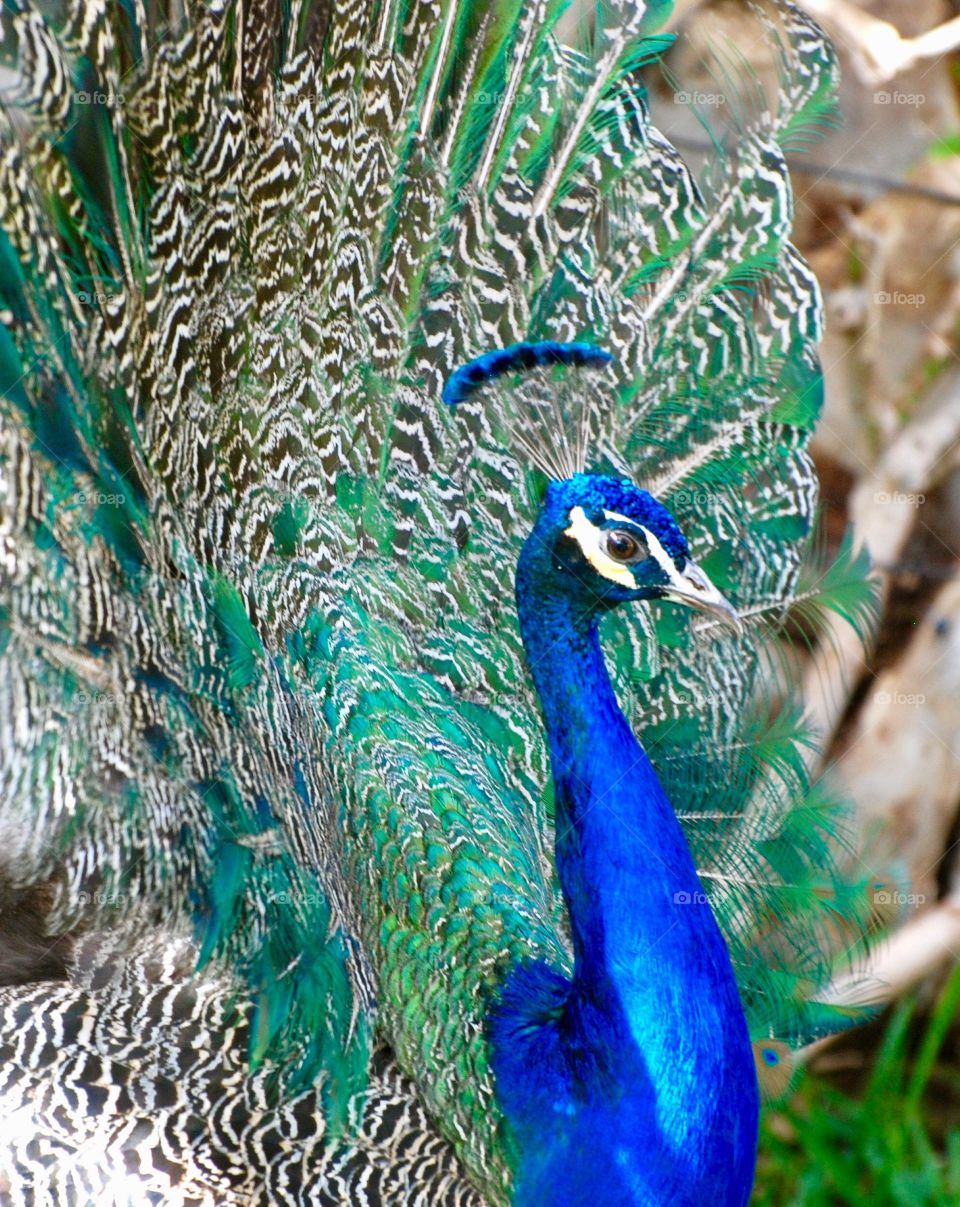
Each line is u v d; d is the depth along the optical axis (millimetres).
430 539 2496
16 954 2412
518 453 2506
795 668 2609
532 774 2488
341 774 2438
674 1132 2348
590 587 2381
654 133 2570
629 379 2564
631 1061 2350
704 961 2361
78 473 2418
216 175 2443
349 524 2482
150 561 2426
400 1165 2375
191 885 2414
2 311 2404
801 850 2533
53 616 2408
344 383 2488
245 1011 2396
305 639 2453
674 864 2369
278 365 2469
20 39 2389
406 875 2410
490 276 2535
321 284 2482
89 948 2412
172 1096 2379
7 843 2395
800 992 2521
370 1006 2402
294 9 2453
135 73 2414
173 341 2441
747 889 2520
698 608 2379
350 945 2414
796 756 2545
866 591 2572
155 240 2434
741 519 2570
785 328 2584
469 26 2506
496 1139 2365
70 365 2420
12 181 2398
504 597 2504
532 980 2389
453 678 2480
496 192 2533
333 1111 2377
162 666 2422
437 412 2512
